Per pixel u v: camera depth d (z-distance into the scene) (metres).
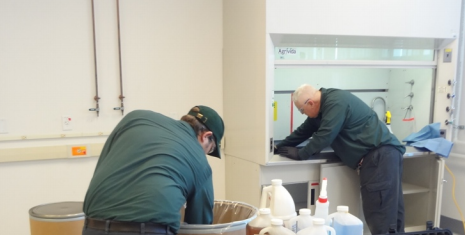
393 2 2.62
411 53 2.90
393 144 2.38
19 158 2.53
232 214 1.43
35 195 2.62
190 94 2.96
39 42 2.54
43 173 2.62
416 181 3.03
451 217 3.18
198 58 2.95
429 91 3.02
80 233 1.60
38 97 2.57
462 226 3.09
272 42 2.41
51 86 2.59
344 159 2.48
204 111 1.46
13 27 2.48
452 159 3.13
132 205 1.12
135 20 2.76
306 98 2.46
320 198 1.29
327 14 2.46
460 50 3.03
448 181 3.19
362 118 2.40
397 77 3.30
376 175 2.32
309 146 2.40
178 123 1.37
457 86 3.06
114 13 2.69
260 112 2.46
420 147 2.73
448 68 2.88
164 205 1.10
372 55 2.79
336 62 2.64
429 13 2.73
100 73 2.70
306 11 2.42
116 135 1.37
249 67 2.58
